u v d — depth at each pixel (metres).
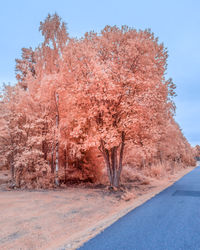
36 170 13.65
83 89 10.38
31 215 5.89
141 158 22.86
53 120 13.96
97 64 10.29
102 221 5.10
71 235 4.20
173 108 13.09
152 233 3.76
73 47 12.09
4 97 13.32
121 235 3.74
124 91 10.45
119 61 11.49
